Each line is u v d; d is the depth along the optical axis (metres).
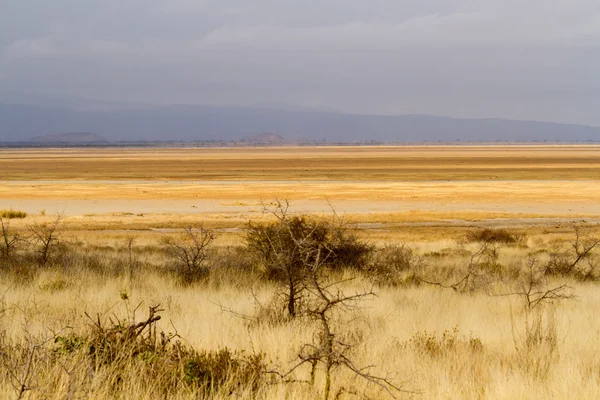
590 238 51.12
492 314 16.33
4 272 21.47
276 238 21.36
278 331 12.00
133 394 7.77
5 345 9.23
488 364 10.47
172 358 9.21
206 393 8.07
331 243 23.47
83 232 58.75
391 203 97.00
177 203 96.56
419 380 9.29
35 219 71.19
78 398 7.33
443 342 11.88
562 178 164.25
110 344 9.02
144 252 36.47
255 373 8.81
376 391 8.61
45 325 11.35
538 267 29.30
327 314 13.96
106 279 20.67
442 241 51.31
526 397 8.79
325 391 7.98
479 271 26.59
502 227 68.88
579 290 22.38
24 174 183.00
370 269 24.25
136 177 167.75
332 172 194.75
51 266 23.47
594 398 8.84
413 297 19.05
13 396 7.25
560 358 10.82
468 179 160.25
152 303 15.84
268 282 20.70
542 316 14.92
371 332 12.66
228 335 11.98
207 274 22.39
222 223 68.38
